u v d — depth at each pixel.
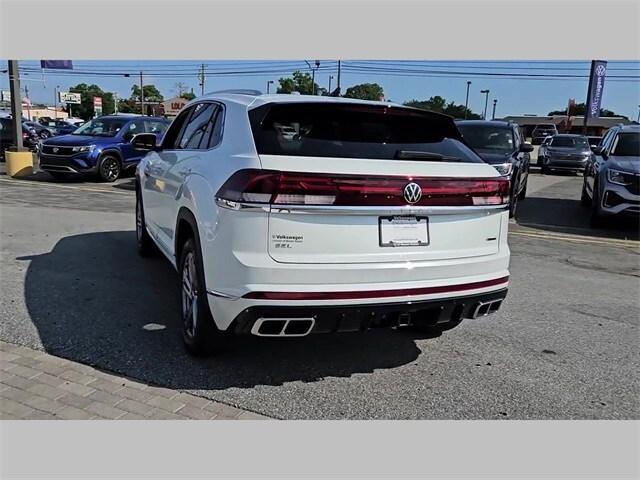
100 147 14.76
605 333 4.79
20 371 3.66
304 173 3.16
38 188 13.38
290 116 3.60
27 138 26.05
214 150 3.84
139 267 6.24
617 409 3.49
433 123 4.05
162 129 16.41
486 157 10.45
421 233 3.45
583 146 23.19
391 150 3.62
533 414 3.40
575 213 12.05
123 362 3.85
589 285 6.32
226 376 3.71
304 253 3.20
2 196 11.77
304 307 3.19
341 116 3.71
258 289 3.15
